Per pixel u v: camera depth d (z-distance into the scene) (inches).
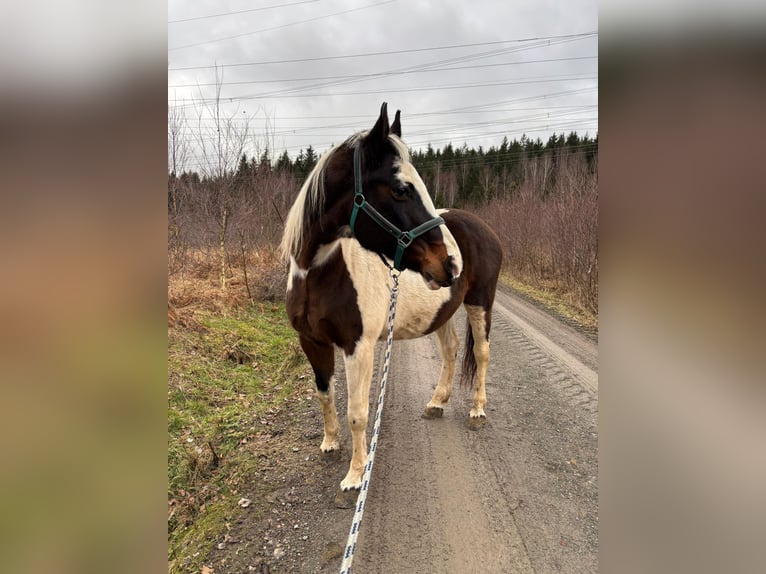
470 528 87.4
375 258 95.4
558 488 101.7
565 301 360.8
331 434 111.5
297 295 95.2
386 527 87.5
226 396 147.3
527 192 564.4
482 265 130.8
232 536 83.9
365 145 80.3
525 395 159.5
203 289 260.8
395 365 193.3
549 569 77.2
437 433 128.3
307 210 87.0
